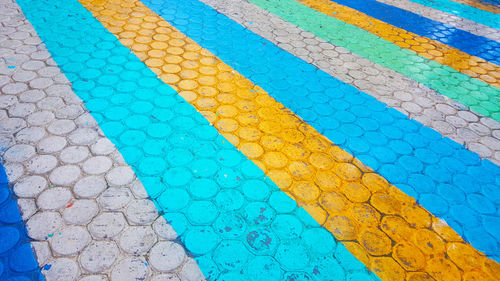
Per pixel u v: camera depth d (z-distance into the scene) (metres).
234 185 2.18
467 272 1.86
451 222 2.10
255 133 2.58
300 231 1.96
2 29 3.40
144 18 3.95
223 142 2.46
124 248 1.78
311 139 2.59
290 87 3.12
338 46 3.89
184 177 2.18
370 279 1.78
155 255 1.77
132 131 2.46
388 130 2.75
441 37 4.33
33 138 2.31
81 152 2.26
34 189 2.00
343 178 2.31
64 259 1.71
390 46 4.00
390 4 5.17
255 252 1.84
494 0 5.67
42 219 1.86
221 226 1.94
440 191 2.29
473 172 2.45
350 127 2.75
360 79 3.34
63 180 2.07
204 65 3.27
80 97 2.70
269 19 4.33
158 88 2.89
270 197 2.13
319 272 1.79
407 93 3.21
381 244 1.94
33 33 3.41
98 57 3.18
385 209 2.13
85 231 1.83
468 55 3.97
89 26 3.64
